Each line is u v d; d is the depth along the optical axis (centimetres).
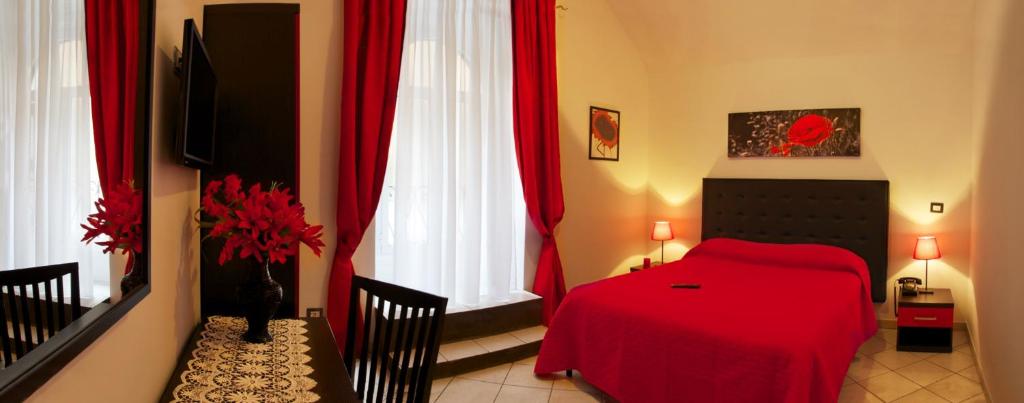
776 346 223
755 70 468
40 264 70
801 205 447
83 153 82
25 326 66
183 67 145
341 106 319
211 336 177
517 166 405
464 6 370
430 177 356
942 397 296
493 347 345
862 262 396
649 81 516
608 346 281
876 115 425
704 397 236
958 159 399
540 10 404
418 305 167
